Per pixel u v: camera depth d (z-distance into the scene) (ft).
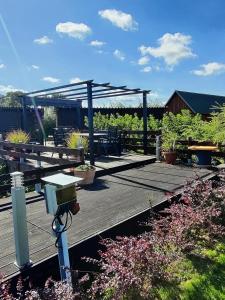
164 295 9.25
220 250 12.01
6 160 29.94
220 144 25.91
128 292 8.95
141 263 9.60
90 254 11.42
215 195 14.58
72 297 7.97
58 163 21.06
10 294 8.34
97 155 31.96
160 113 60.95
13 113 56.24
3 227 12.52
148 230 14.51
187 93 82.89
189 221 12.49
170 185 19.19
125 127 43.78
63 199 8.57
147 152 33.68
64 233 9.00
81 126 50.78
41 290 8.34
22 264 9.41
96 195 17.20
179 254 10.79
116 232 12.64
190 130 29.40
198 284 9.80
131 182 20.26
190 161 27.22
